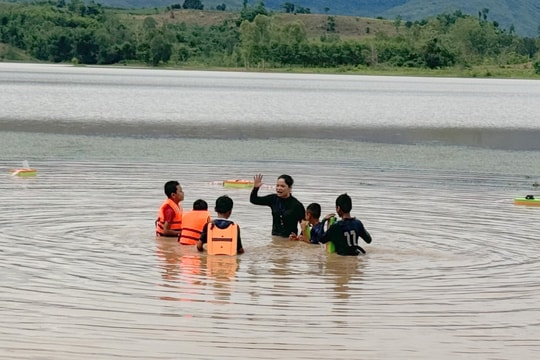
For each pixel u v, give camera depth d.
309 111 64.31
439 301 14.75
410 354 12.12
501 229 21.38
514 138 47.84
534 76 174.88
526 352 12.33
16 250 17.77
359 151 39.28
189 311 13.78
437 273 16.75
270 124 52.19
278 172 30.97
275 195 20.00
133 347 12.08
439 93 97.44
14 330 12.65
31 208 22.38
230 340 12.48
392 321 13.57
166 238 19.28
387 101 79.06
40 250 17.81
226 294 14.84
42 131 43.91
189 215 18.81
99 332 12.66
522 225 21.98
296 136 45.41
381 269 16.95
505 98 89.56
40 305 13.91
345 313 13.91
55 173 29.06
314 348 12.24
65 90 82.50
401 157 37.41
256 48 182.88
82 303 14.07
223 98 77.25
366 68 179.00
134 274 16.05
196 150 37.62
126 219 21.28
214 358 11.75
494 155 39.44
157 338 12.48
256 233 20.05
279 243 19.11
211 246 17.81
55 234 19.41
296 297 14.77
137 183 27.14
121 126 47.94
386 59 181.50
